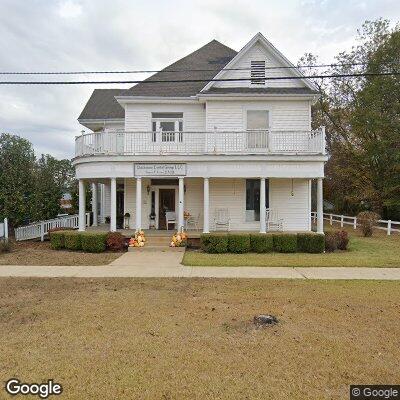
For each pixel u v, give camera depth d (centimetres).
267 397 461
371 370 533
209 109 2130
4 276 1204
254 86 2162
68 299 905
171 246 1795
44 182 2530
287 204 2156
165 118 2188
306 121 2127
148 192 2220
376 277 1183
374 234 2566
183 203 1997
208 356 573
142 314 777
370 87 3312
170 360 559
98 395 467
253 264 1406
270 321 717
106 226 2402
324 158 1888
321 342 629
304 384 493
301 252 1731
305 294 952
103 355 577
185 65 2419
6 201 2266
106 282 1109
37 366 543
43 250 1853
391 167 3291
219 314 776
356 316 769
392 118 3241
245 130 2008
